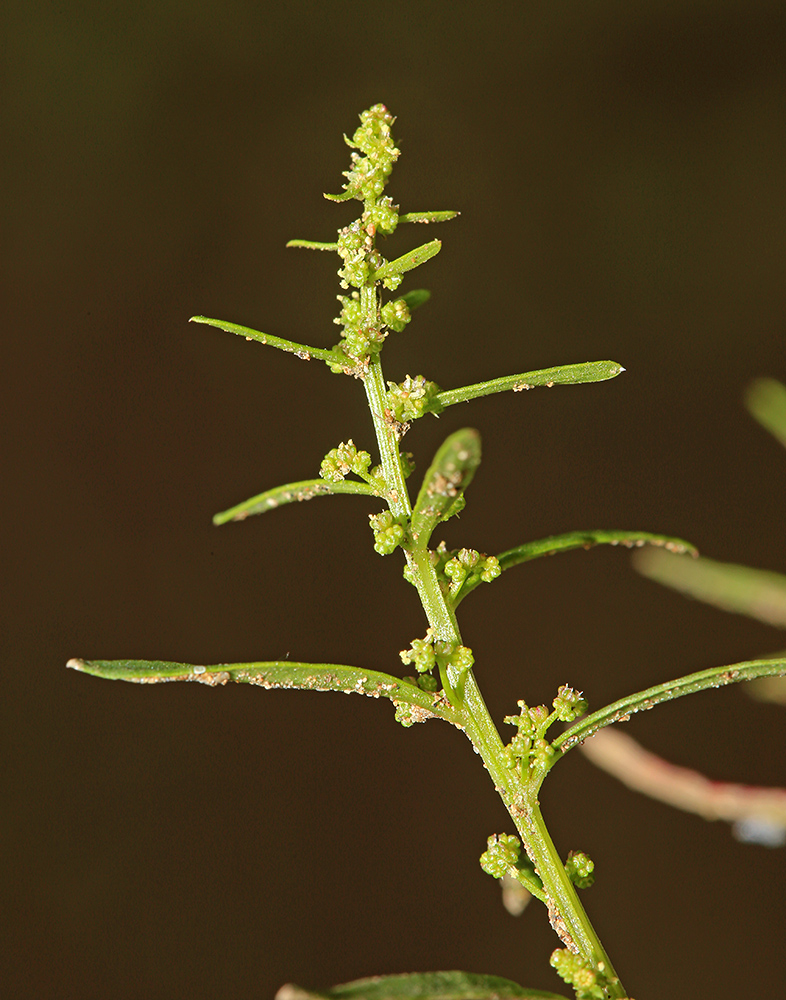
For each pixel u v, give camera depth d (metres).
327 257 0.50
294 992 0.21
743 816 0.26
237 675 0.22
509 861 0.22
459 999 0.21
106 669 0.21
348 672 0.22
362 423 0.48
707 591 0.26
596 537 0.23
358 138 0.22
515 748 0.22
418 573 0.22
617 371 0.22
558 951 0.22
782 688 0.27
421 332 0.49
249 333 0.22
